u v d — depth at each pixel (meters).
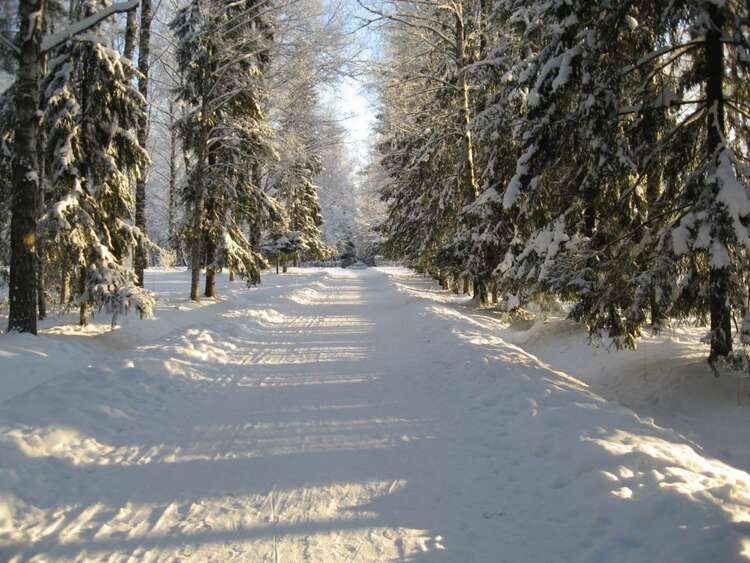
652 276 7.68
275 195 31.95
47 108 10.88
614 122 8.70
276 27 16.95
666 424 6.74
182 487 4.27
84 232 11.04
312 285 28.23
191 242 19.62
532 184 10.23
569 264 9.61
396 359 9.30
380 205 45.56
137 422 5.85
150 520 3.73
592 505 3.67
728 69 8.20
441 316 13.56
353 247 76.50
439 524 3.64
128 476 4.47
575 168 9.94
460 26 17.88
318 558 3.24
